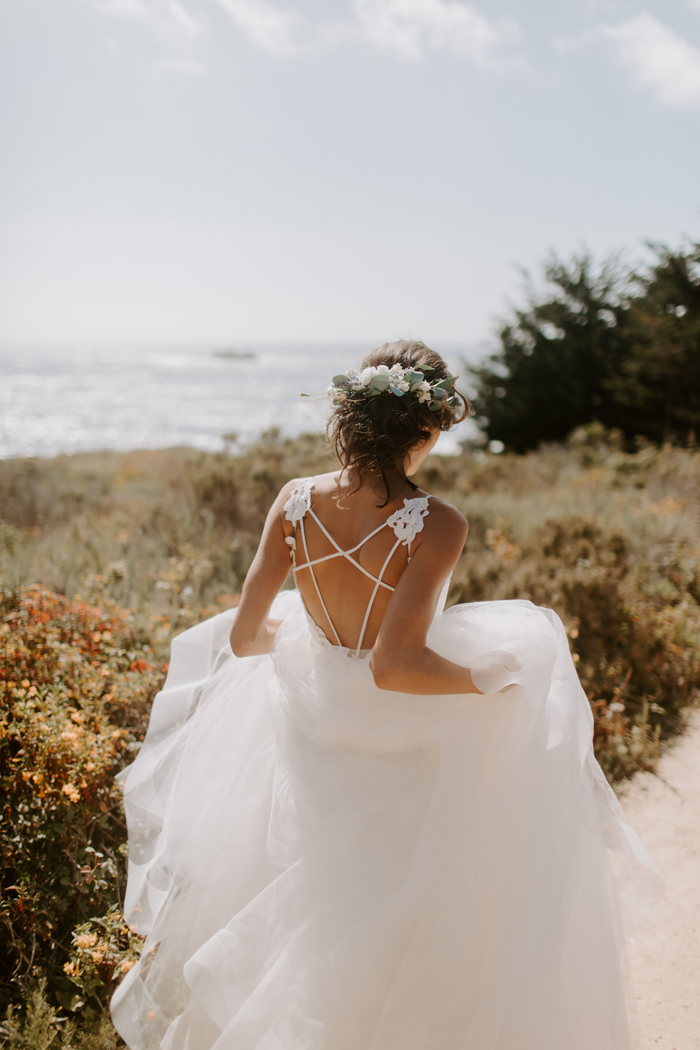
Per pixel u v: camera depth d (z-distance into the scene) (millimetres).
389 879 1624
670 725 4109
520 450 22125
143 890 2158
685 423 17422
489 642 1807
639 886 1974
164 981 1922
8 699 2859
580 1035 1601
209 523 6797
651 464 10961
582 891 1700
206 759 2096
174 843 2055
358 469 1636
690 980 2385
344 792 1717
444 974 1533
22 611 3525
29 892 2322
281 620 2000
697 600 5535
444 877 1575
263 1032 1562
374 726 1682
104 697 3088
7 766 2654
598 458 12805
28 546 5492
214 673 2438
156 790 2270
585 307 21688
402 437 1629
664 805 3371
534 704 1713
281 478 8570
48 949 2322
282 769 1854
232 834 1952
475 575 5668
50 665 3160
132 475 12305
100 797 2693
